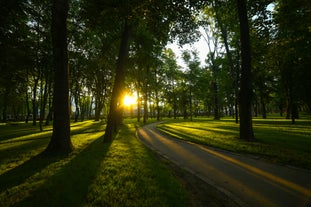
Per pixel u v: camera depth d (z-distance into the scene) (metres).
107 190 4.72
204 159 8.52
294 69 24.48
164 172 6.40
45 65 21.55
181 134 16.97
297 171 6.65
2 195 4.50
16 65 16.83
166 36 12.38
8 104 40.88
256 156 8.77
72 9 16.95
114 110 13.23
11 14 13.57
